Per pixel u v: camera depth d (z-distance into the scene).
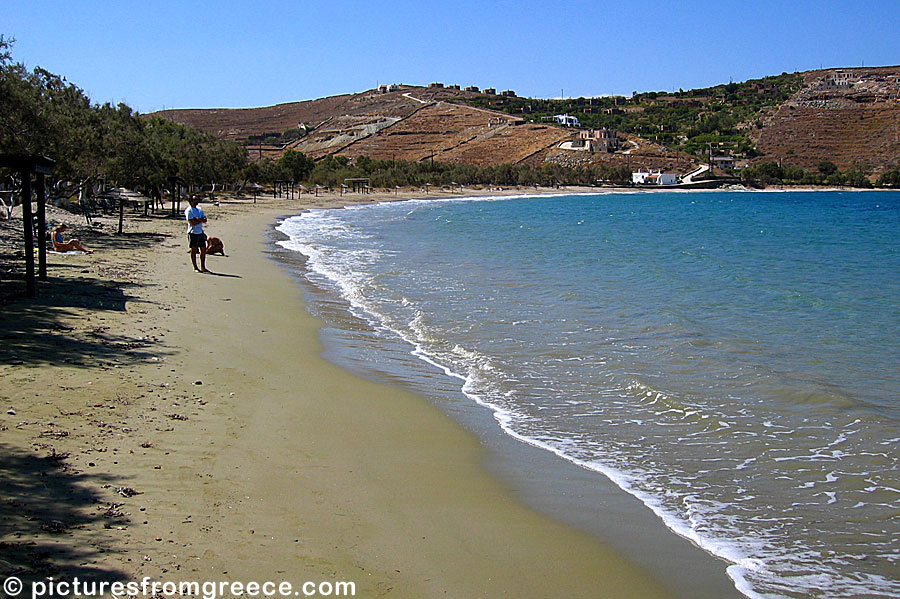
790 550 6.05
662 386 10.83
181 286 18.08
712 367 11.89
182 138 69.25
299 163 115.88
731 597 5.33
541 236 40.53
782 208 86.31
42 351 10.41
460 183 137.25
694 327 15.00
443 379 11.20
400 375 11.32
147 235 30.52
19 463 6.48
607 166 159.62
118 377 9.64
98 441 7.29
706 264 26.88
